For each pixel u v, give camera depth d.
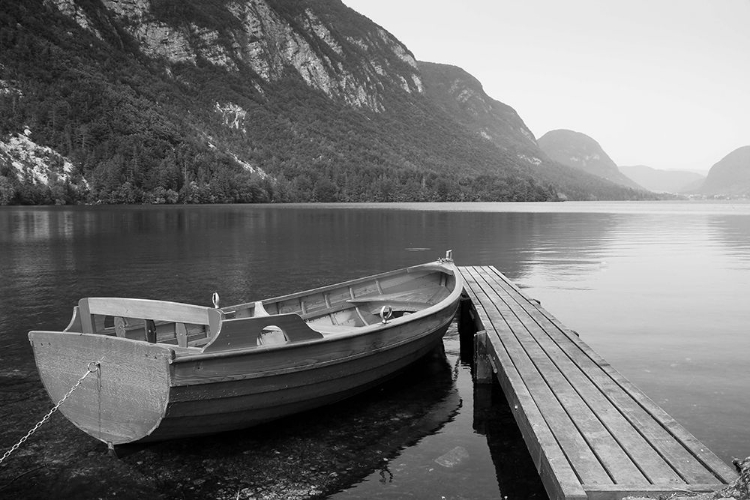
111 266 22.75
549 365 7.41
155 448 6.41
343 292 11.16
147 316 6.50
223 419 6.13
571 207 124.00
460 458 6.18
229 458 6.18
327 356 6.95
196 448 6.42
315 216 70.44
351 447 6.48
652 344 10.66
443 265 13.02
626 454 4.80
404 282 12.59
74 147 155.88
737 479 3.98
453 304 10.16
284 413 6.82
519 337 8.96
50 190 124.06
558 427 5.38
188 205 124.50
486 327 9.65
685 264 23.41
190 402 5.66
